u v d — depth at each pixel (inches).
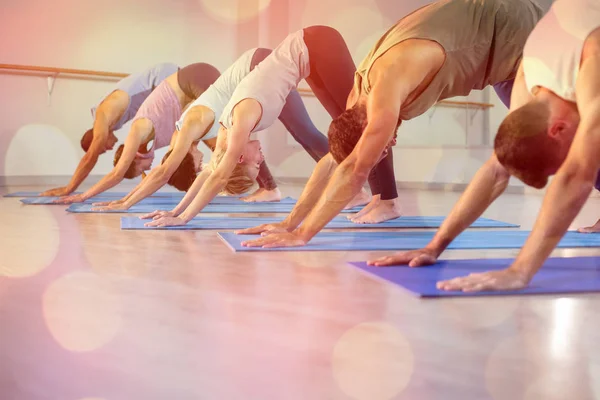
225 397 33.5
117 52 322.7
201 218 141.7
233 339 44.6
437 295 58.6
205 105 147.7
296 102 163.3
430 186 300.4
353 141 85.7
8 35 296.4
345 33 330.3
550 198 59.1
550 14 63.4
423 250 76.7
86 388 34.8
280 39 349.1
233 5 351.9
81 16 313.1
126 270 73.7
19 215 145.8
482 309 53.9
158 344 43.3
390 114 80.9
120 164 175.6
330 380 36.3
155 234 110.5
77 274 70.9
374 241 101.0
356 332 46.6
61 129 309.9
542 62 60.5
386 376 36.9
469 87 92.4
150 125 175.5
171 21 336.2
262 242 92.4
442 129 303.4
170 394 33.9
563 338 45.3
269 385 35.4
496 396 33.9
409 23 84.7
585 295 59.7
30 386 35.1
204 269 74.5
